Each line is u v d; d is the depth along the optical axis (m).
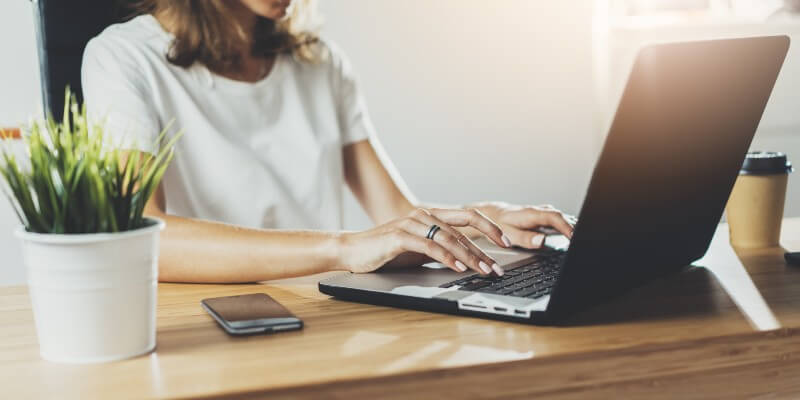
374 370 0.66
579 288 0.77
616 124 0.68
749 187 1.17
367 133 1.84
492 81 3.51
